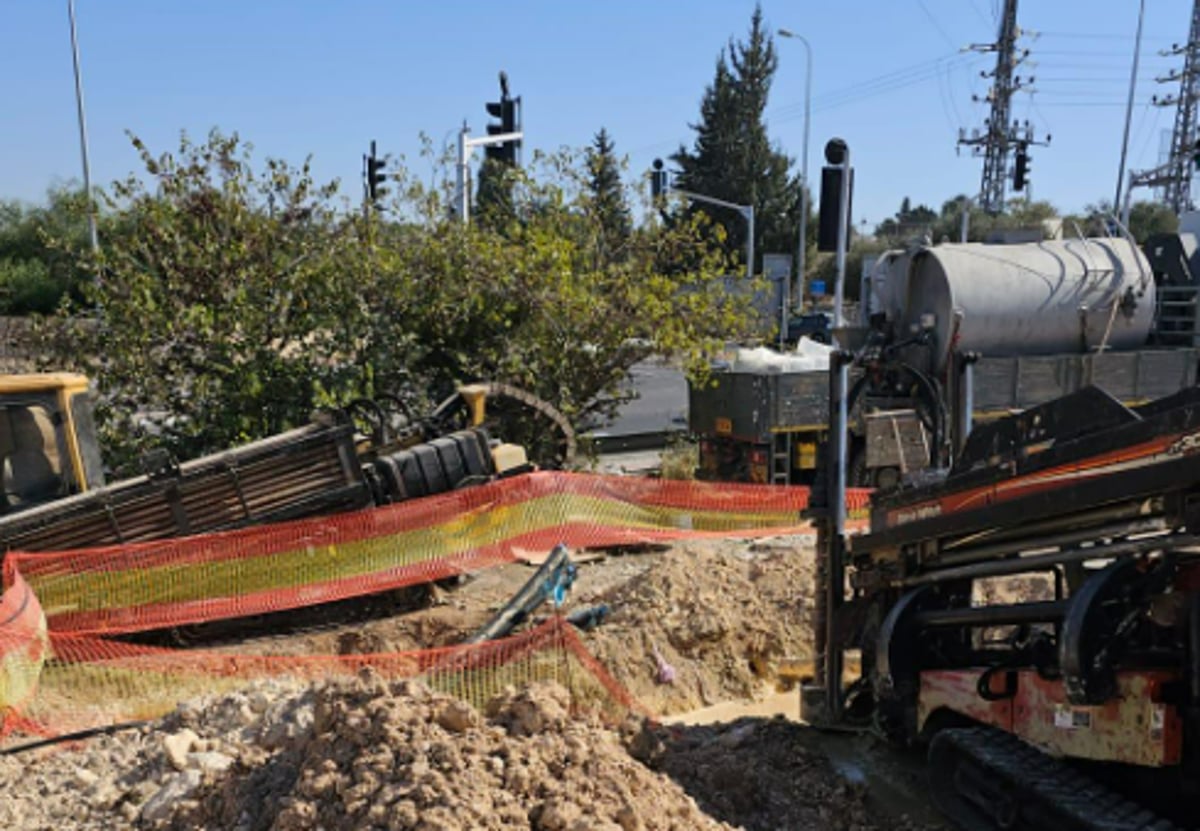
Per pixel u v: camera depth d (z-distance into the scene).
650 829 4.02
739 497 11.49
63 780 5.32
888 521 5.75
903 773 5.83
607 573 10.09
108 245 13.25
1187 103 44.47
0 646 6.43
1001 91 51.69
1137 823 4.11
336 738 4.32
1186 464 3.63
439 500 9.49
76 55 24.55
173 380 11.52
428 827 3.66
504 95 17.44
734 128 60.28
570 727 4.61
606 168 15.97
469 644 7.14
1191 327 15.87
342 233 12.65
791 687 7.47
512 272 12.93
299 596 8.85
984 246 14.70
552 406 12.59
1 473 8.34
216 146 12.20
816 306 45.81
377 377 12.04
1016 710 4.81
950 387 6.69
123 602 8.29
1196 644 3.93
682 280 14.14
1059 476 4.33
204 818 4.51
